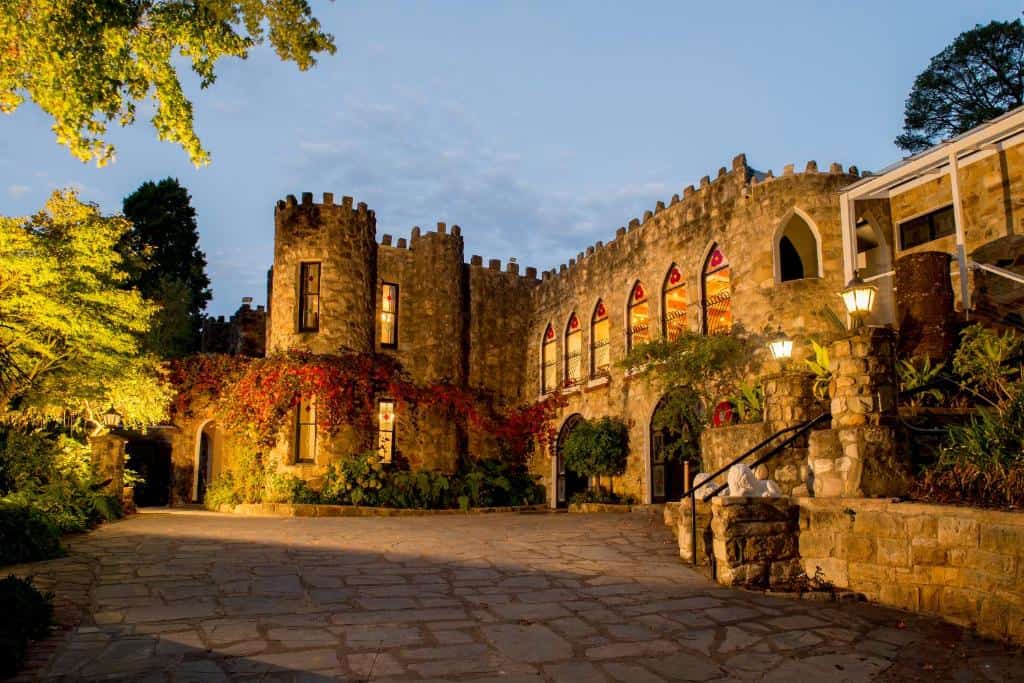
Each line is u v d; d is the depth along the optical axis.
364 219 22.09
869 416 7.77
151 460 23.89
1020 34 25.36
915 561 6.70
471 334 23.98
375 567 8.48
